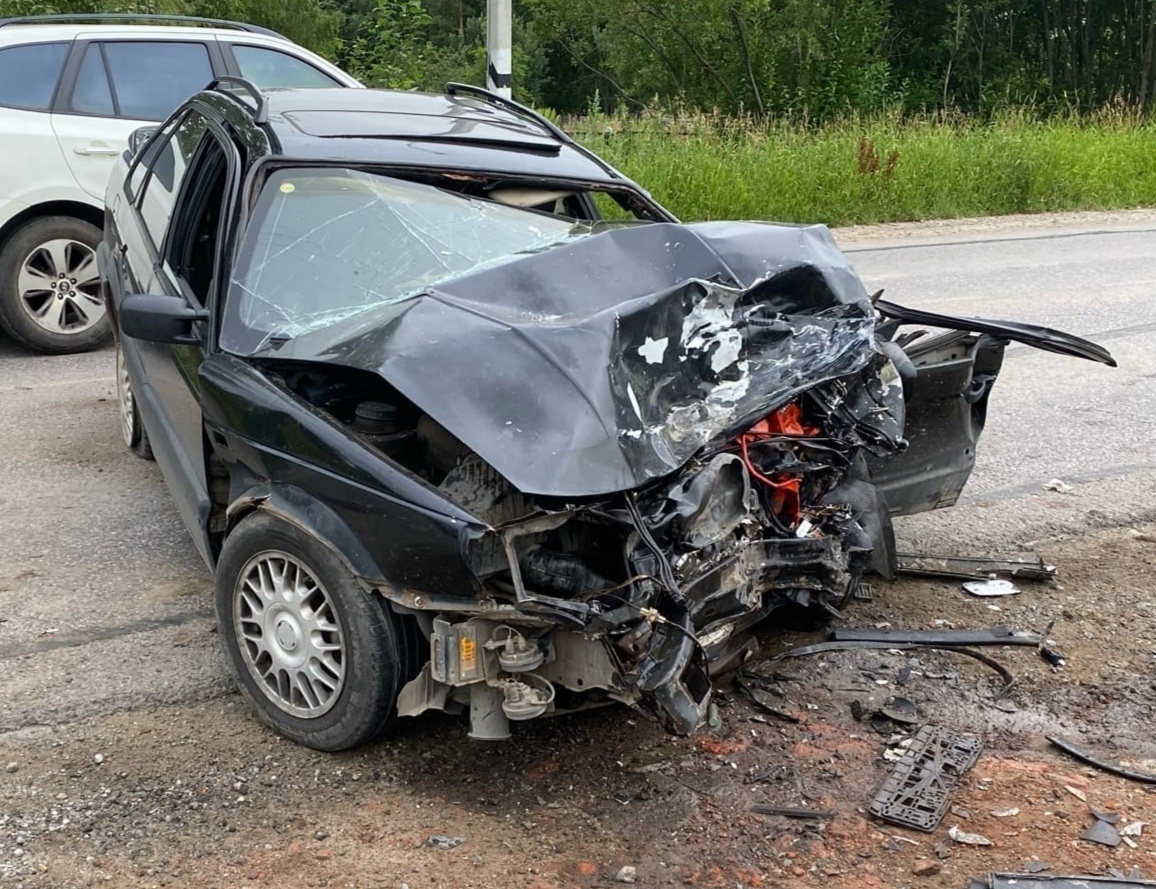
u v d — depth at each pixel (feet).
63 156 27.45
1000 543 17.83
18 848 10.64
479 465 11.34
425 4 167.53
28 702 13.15
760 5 91.25
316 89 18.94
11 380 26.08
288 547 11.88
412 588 11.02
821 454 13.71
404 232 14.62
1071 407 24.57
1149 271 38.50
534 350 11.78
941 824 11.18
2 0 46.65
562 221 16.05
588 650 10.96
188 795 11.49
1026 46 124.16
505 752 12.27
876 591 16.17
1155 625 15.23
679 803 11.43
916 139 55.88
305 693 12.13
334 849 10.69
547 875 10.37
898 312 17.61
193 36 29.50
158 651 14.42
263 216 14.42
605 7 98.43
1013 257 41.22
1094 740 12.69
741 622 12.57
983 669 14.14
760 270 14.84
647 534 10.77
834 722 12.92
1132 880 10.31
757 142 54.13
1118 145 59.26
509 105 19.76
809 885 10.32
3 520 18.34
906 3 118.83
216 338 13.42
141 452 21.13
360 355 11.96
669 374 12.49
